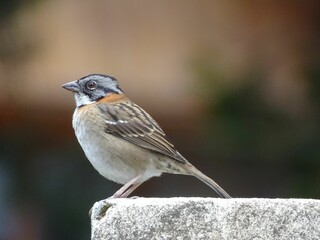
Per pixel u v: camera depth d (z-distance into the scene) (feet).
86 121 29.53
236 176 46.24
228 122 40.47
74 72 46.52
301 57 42.75
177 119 46.78
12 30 41.70
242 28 45.70
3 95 43.75
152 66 47.62
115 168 29.45
